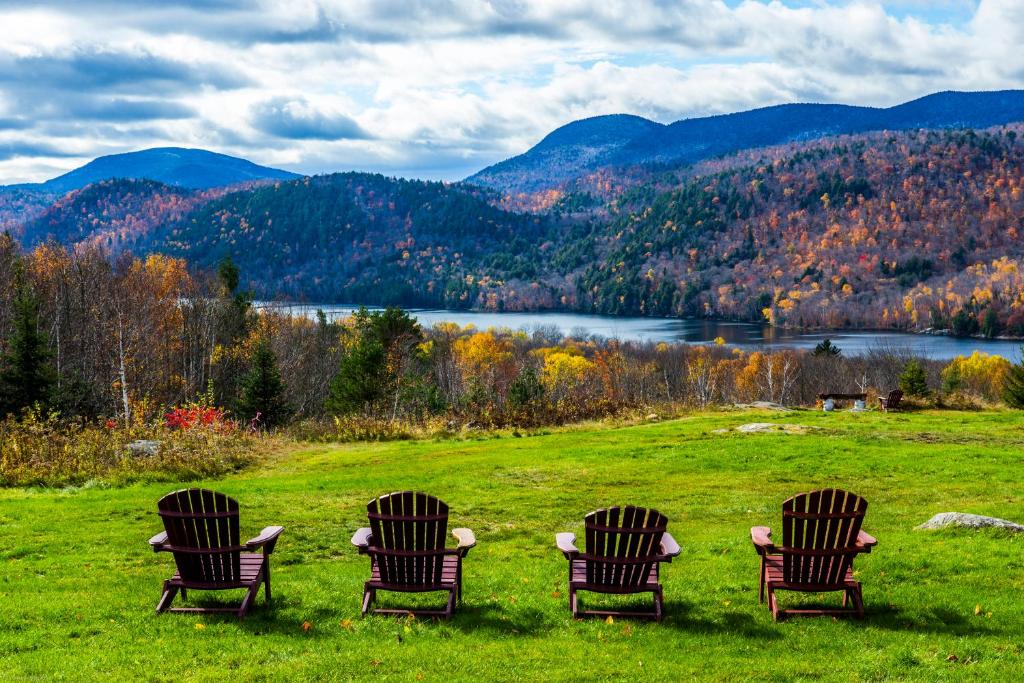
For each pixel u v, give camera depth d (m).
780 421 29.14
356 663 7.17
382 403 43.59
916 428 26.55
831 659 7.27
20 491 18.19
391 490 17.25
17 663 7.12
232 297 74.44
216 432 26.03
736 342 172.88
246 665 7.16
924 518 14.02
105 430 25.38
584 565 9.12
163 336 62.97
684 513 15.22
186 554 8.54
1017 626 8.05
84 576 10.37
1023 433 25.31
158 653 7.42
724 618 8.59
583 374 83.12
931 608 8.69
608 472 19.42
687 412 33.41
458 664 7.14
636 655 7.43
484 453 23.55
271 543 8.98
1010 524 12.27
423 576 8.66
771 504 15.74
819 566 8.45
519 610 8.90
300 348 65.88
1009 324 179.00
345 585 9.98
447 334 118.69
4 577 10.23
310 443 28.83
